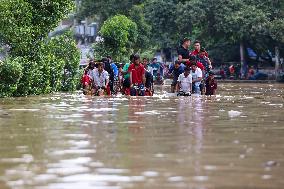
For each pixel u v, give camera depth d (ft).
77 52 172.96
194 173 40.34
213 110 88.38
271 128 64.34
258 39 337.72
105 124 68.23
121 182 38.04
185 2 347.36
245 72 350.84
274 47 346.95
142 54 320.09
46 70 146.82
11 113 83.25
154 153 47.73
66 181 38.34
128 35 271.08
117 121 71.56
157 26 352.28
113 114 81.15
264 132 60.80
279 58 341.82
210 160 44.70
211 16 337.11
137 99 117.39
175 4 351.05
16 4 137.59
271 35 327.67
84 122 70.49
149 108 92.17
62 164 43.47
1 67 124.88
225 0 333.42
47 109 90.53
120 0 367.45
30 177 39.40
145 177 39.27
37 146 51.42
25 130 62.69
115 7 367.66
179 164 43.24
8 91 126.82
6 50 140.36
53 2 145.79
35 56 143.54
